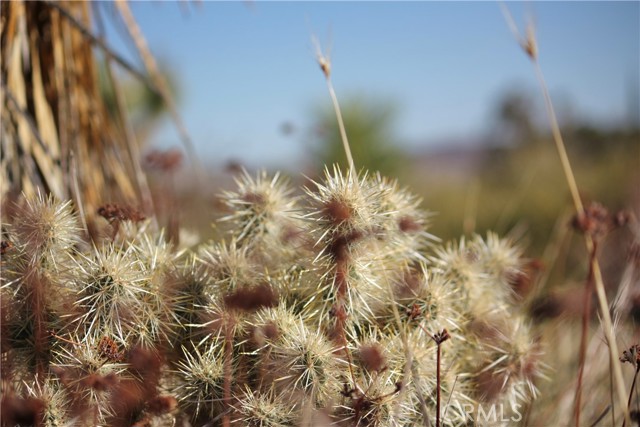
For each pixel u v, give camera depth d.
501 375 0.78
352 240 0.72
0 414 0.66
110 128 1.09
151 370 0.71
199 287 0.77
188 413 0.74
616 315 0.87
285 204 0.81
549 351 1.00
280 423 0.70
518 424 0.88
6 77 0.99
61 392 0.70
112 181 1.08
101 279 0.71
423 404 0.71
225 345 0.73
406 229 0.77
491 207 2.09
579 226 0.81
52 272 0.73
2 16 0.99
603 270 1.14
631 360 0.74
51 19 1.03
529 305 1.03
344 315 0.71
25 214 0.73
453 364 0.78
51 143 1.02
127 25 1.09
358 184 0.74
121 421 0.71
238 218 0.80
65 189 0.96
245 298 0.71
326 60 0.79
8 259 0.73
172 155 1.04
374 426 0.70
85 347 0.70
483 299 0.83
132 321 0.72
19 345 0.73
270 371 0.71
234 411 0.71
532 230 1.95
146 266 0.76
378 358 0.70
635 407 0.88
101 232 0.84
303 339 0.70
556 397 0.94
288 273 0.79
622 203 1.76
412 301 0.76
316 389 0.69
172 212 1.04
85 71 1.08
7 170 0.96
